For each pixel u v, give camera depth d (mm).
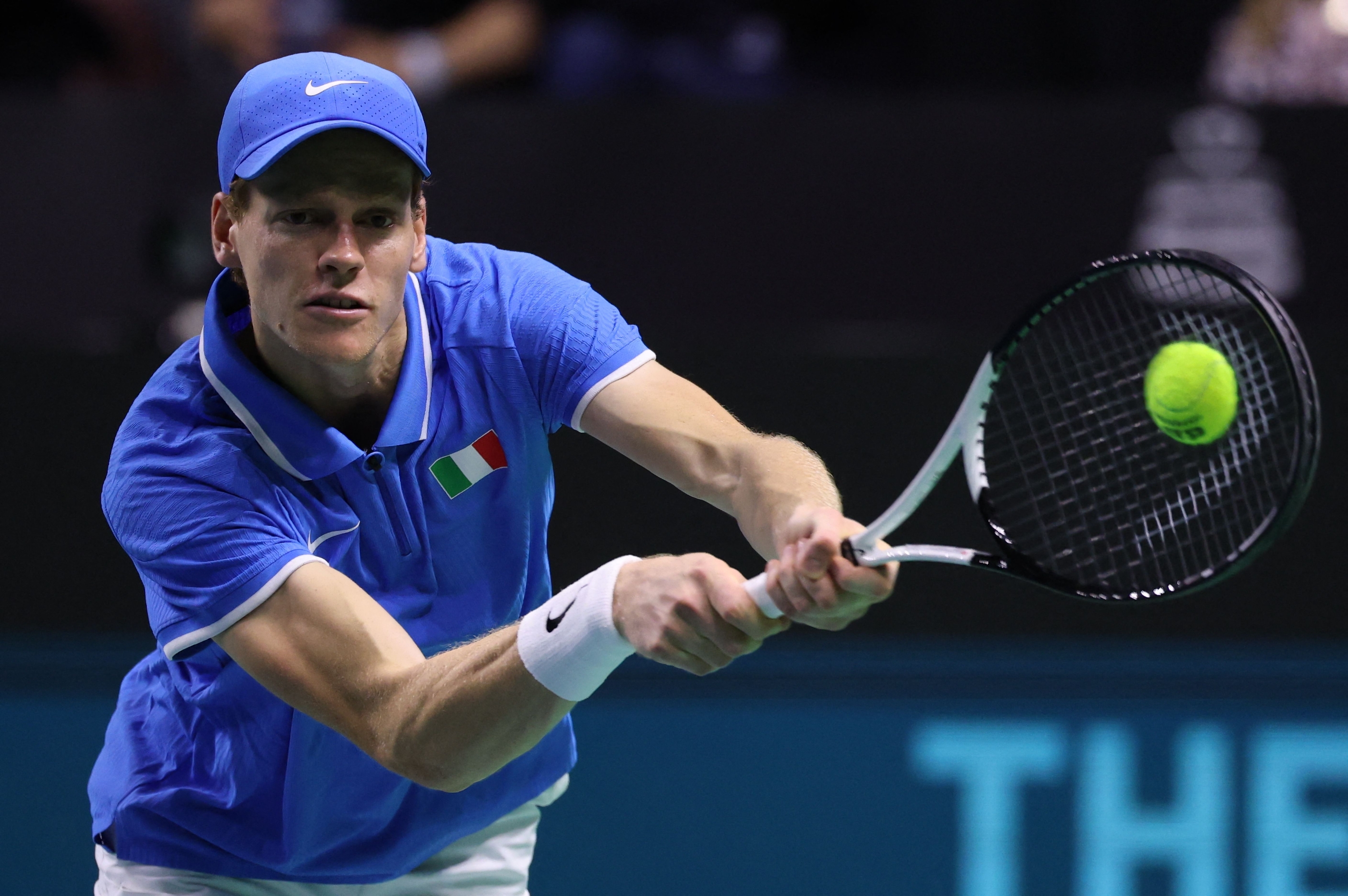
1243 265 18281
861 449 18641
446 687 7109
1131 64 21969
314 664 7547
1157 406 7840
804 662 18703
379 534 8469
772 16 23469
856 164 18641
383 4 23156
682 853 15875
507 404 8664
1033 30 22297
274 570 7723
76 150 18594
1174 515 14219
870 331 18688
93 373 18703
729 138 18672
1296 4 20500
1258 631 18922
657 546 18734
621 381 8742
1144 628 18969
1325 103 18188
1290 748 17422
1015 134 18500
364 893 9297
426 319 8578
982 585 18906
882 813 16422
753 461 8219
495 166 18688
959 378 18500
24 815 16375
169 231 18641
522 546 8906
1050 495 9094
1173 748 17422
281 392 8117
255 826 8977
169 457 8086
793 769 17062
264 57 21516
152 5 21750
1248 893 15391
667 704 18141
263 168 7527
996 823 16375
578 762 17125
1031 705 18156
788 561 6883
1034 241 18516
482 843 9508
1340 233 18203
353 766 8711
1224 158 18266
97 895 9586
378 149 7656
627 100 18656
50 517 18828
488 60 21812
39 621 18875
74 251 18672
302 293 7711
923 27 23281
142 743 9234
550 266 9031
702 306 18797
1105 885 15469
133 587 18906
